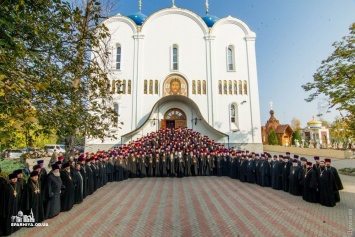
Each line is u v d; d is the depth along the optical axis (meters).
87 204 9.05
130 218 7.29
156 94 27.19
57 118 5.98
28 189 6.77
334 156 27.05
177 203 8.95
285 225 6.58
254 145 26.53
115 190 11.78
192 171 16.56
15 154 14.20
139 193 10.88
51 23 5.27
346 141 31.72
